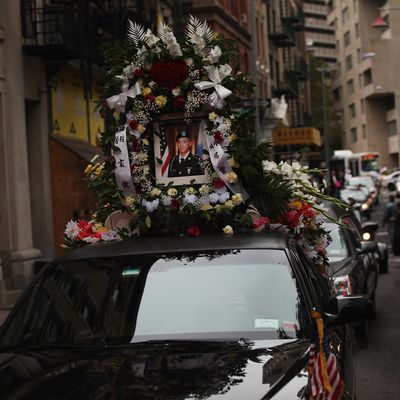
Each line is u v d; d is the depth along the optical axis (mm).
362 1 100188
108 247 5660
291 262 5246
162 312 5031
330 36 170000
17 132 17469
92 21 21375
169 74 6289
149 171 6383
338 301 5094
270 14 53344
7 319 5363
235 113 6383
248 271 5191
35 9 19094
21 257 17062
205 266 5250
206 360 4387
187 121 6348
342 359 5062
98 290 5250
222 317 4961
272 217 6422
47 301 5328
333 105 107812
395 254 23172
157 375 4176
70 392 4051
